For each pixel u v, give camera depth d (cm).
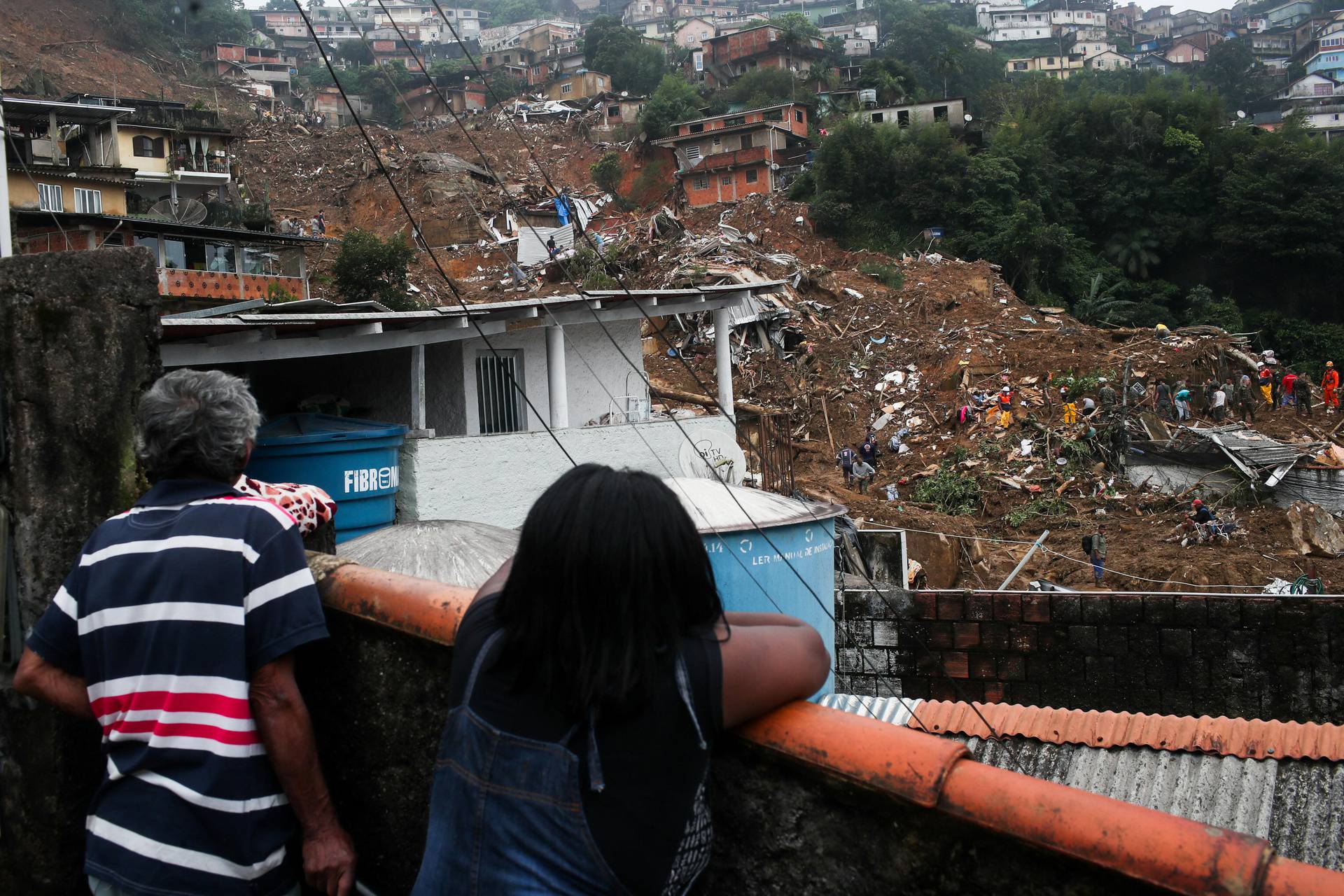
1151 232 6125
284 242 3406
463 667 175
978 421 3391
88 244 2948
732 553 767
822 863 182
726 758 193
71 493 293
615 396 1716
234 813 229
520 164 7731
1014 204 5744
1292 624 1063
